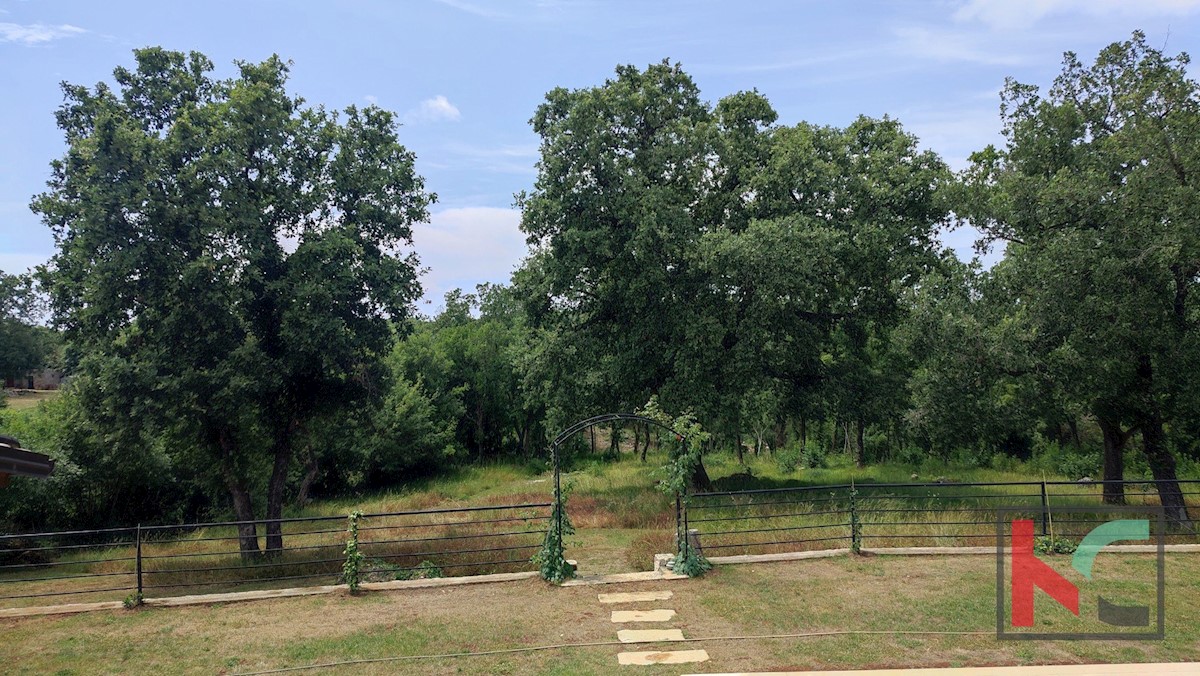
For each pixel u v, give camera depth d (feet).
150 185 47.62
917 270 75.92
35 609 35.40
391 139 59.26
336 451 113.60
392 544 52.37
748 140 83.56
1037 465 109.50
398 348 144.05
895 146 78.23
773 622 30.19
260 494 89.30
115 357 48.01
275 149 53.11
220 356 51.11
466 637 29.48
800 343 81.51
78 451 69.62
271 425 57.88
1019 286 59.98
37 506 68.54
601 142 73.36
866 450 136.77
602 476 106.52
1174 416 57.11
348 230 54.34
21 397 151.43
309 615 33.42
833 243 70.74
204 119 51.83
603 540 53.06
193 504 87.15
